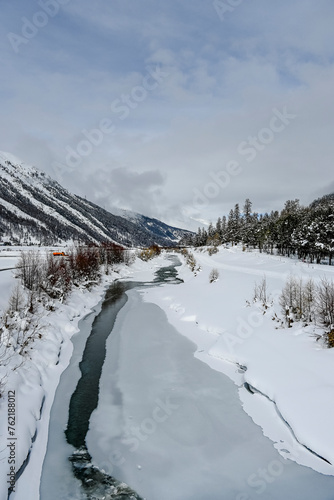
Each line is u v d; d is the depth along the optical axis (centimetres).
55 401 1100
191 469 790
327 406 855
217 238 10644
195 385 1198
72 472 783
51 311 1856
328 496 684
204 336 1706
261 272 3253
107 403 1088
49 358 1332
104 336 1773
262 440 880
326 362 1025
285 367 1098
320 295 1376
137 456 836
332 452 753
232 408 1040
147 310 2370
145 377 1272
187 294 2642
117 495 717
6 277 2062
